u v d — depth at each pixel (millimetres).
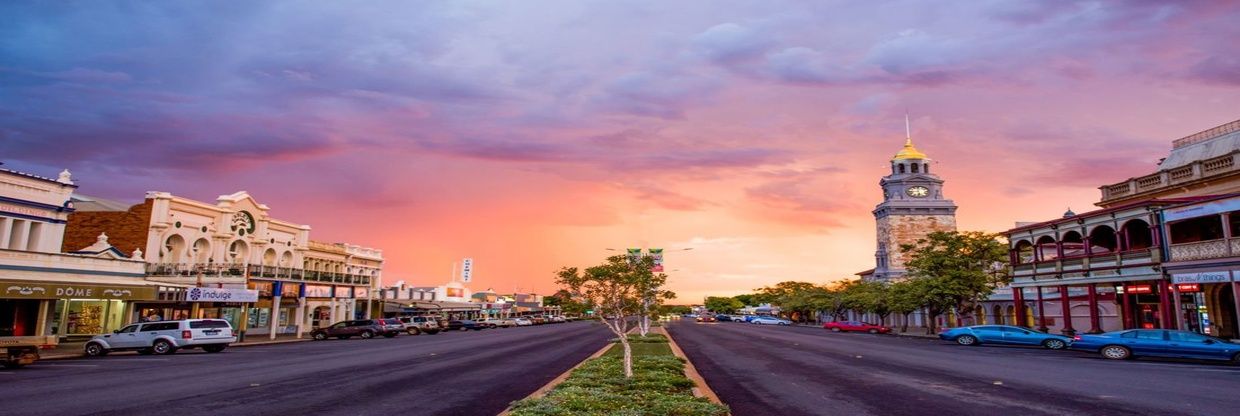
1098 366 21297
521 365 22719
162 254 42688
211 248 46469
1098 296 44188
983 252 46094
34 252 30797
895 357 25906
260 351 31094
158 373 19453
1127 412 11844
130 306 39219
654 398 12250
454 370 20781
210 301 37531
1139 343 24109
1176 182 36781
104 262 34500
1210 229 31438
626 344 16453
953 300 46281
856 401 13734
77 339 35375
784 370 20516
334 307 58375
